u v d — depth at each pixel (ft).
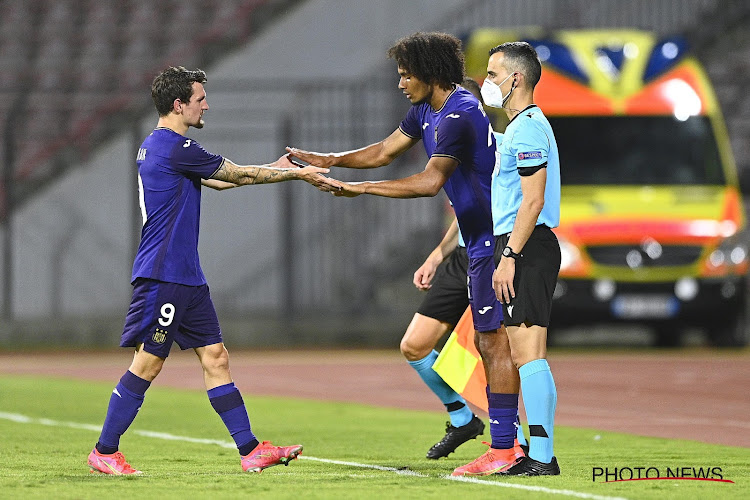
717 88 280.10
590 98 217.15
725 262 211.20
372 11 295.07
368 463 96.02
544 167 83.20
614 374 181.98
